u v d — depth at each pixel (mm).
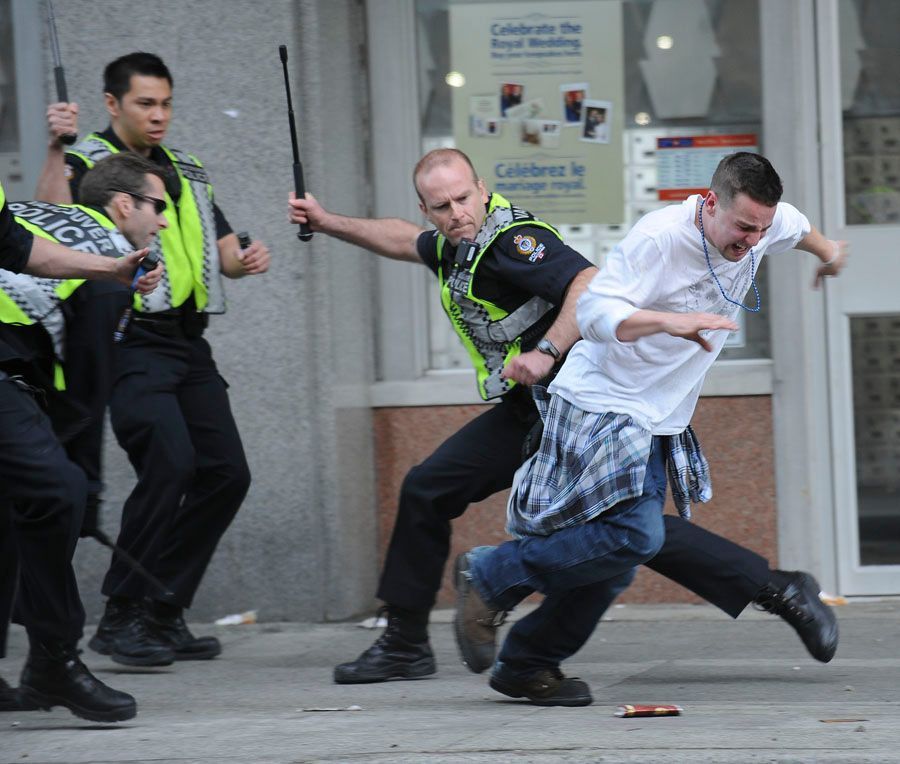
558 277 14820
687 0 21266
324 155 20422
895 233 20906
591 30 21453
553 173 21672
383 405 21703
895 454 21172
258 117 20344
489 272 15297
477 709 14977
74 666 14328
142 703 16047
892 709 14383
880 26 20953
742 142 21359
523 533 14453
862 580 21219
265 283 20484
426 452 21641
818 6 20766
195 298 17969
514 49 21562
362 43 21500
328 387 20562
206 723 14484
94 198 16016
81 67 20734
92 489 15328
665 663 17688
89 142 17797
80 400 15180
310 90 20266
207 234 18172
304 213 16656
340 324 20844
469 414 21516
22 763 12852
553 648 14750
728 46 21266
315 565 20703
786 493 20984
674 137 21453
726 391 20922
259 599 20844
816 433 21062
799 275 20750
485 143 21734
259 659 18719
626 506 13789
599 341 13062
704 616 20719
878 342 21016
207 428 18172
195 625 20938
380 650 16828
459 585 14844
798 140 20922
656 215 13109
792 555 21016
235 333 20578
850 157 21094
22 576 14258
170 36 20438
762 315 21219
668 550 15680
